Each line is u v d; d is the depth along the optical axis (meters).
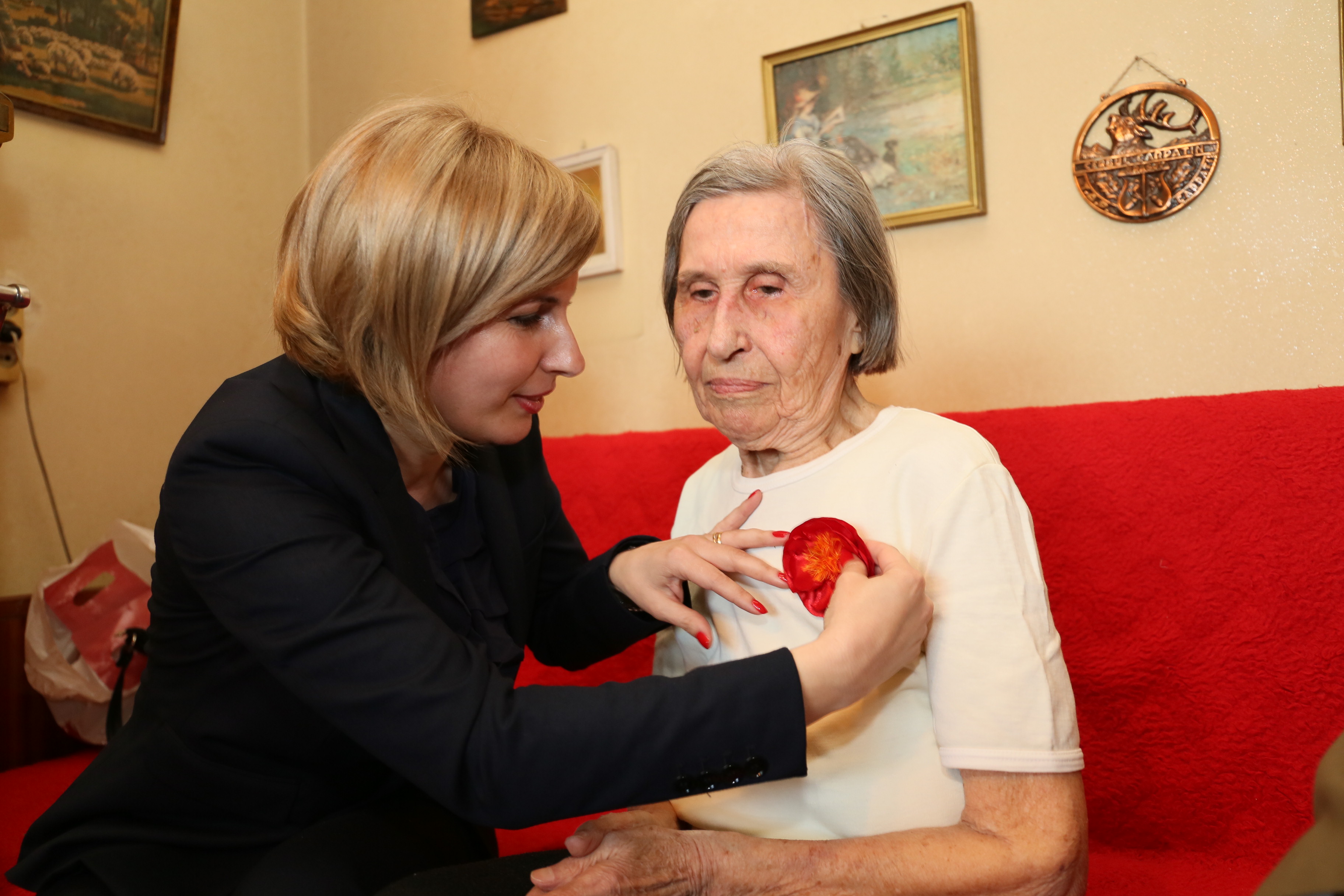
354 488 0.88
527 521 1.23
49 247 2.16
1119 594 1.27
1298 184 1.61
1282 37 1.62
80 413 2.21
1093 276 1.77
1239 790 1.16
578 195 0.94
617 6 2.32
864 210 0.95
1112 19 1.75
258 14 2.69
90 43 2.23
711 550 0.93
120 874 0.87
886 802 0.85
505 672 1.06
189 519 0.84
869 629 0.75
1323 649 1.13
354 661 0.77
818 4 2.06
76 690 1.82
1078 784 0.79
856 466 0.94
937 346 1.91
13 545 2.06
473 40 2.55
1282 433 1.20
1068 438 1.35
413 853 0.96
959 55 1.87
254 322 2.64
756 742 0.73
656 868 0.78
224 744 0.95
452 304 0.87
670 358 2.25
